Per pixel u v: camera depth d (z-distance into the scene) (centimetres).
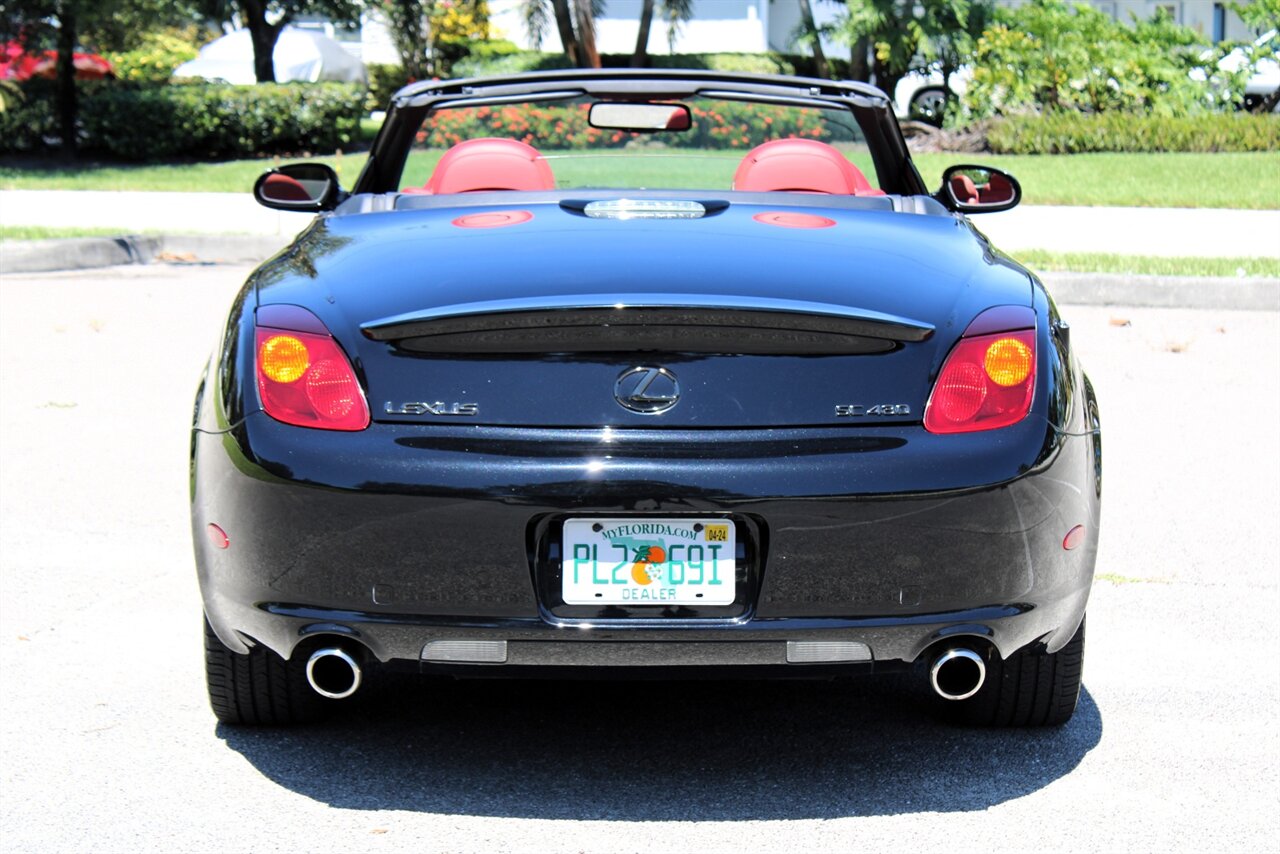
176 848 296
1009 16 2272
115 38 2505
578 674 299
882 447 291
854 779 331
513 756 343
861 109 455
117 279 1064
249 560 299
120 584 457
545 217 361
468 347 294
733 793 324
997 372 300
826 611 292
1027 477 296
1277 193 1520
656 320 291
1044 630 313
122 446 620
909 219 376
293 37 3039
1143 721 365
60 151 2284
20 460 596
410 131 465
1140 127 1986
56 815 310
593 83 455
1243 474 595
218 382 311
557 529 291
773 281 310
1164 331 892
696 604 292
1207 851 299
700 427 290
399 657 298
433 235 345
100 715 362
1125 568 484
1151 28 2206
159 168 2019
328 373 296
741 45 3325
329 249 341
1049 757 344
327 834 303
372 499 288
